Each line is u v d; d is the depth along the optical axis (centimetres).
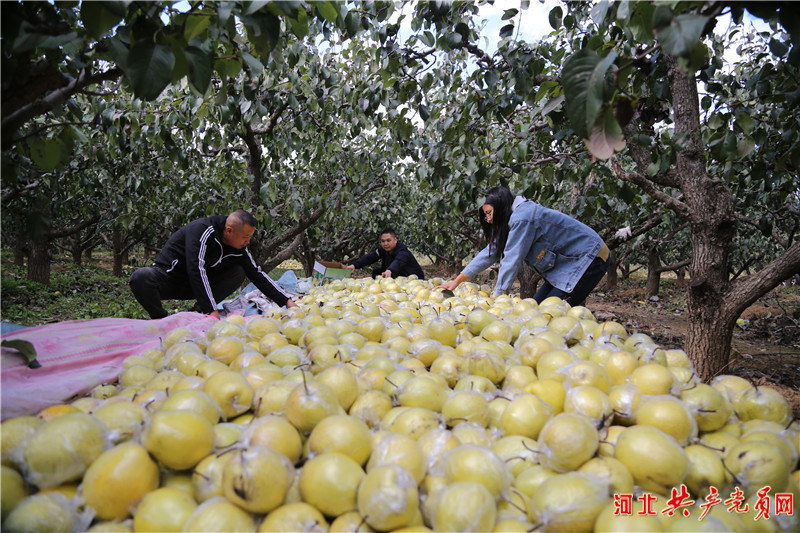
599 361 229
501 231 439
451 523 126
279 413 175
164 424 137
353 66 641
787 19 147
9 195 371
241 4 166
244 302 486
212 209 824
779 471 143
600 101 146
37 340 248
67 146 205
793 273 346
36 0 161
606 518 129
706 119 420
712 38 436
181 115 594
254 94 448
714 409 173
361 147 931
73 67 244
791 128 373
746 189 603
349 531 127
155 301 509
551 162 484
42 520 121
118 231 1599
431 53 379
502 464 146
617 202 669
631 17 209
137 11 167
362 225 1444
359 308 361
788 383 496
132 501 130
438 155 462
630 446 149
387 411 187
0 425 144
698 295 384
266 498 127
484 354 219
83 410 175
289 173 933
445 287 453
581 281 440
